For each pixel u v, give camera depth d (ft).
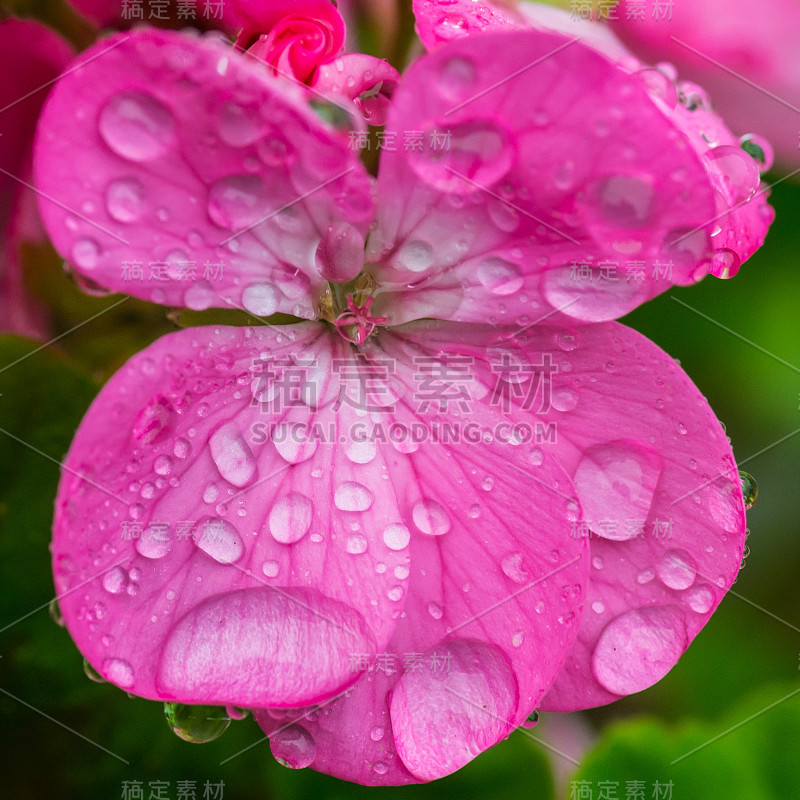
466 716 0.58
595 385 0.58
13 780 0.60
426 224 0.57
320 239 0.57
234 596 0.57
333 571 0.57
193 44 0.54
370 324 0.59
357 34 0.59
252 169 0.55
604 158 0.55
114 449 0.55
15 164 0.58
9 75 0.58
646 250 0.56
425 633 0.58
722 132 0.59
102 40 0.54
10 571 0.60
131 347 0.59
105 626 0.56
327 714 0.58
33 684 0.60
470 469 0.58
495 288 0.57
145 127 0.55
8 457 0.59
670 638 0.58
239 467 0.57
